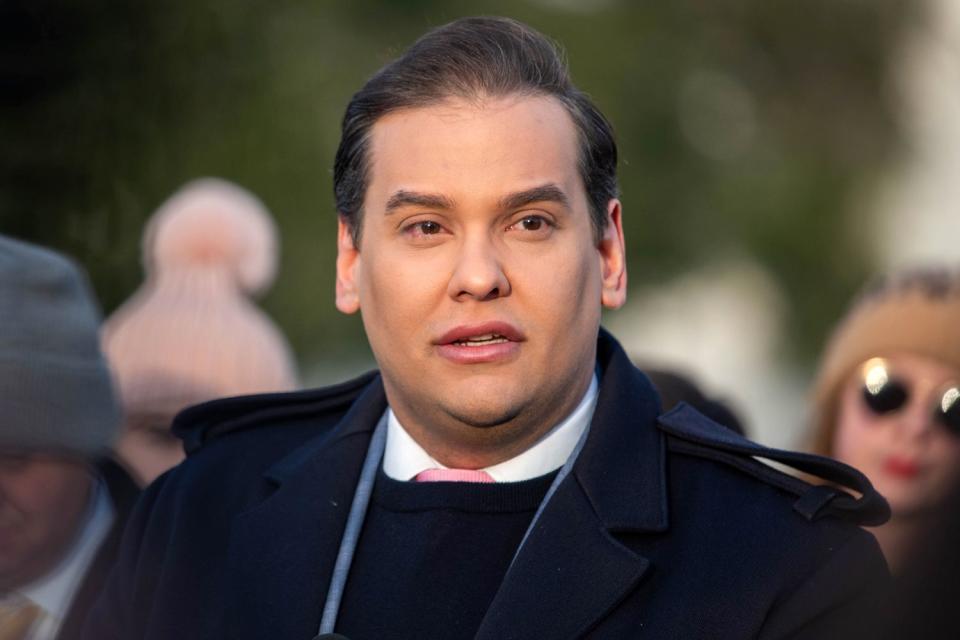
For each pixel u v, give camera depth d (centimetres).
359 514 673
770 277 3319
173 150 1424
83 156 1300
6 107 1257
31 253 744
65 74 1283
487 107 633
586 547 633
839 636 602
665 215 3153
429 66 646
